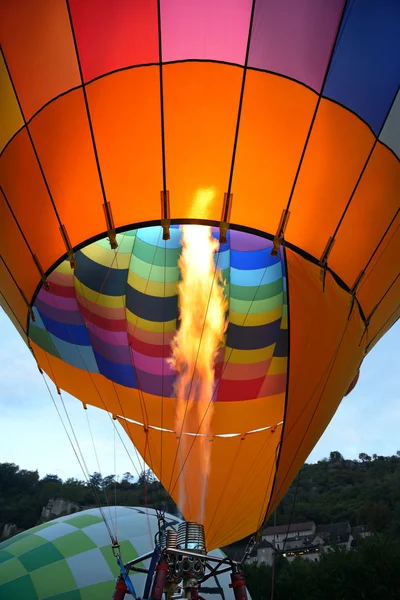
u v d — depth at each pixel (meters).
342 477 98.56
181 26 6.37
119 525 16.78
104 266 9.81
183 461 10.54
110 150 6.60
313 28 6.39
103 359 10.61
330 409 7.01
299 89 6.43
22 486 86.12
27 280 7.29
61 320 10.12
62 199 6.80
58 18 6.53
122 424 10.99
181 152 6.52
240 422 10.71
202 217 6.56
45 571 14.95
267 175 6.54
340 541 68.19
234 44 6.37
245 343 10.34
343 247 6.77
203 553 5.80
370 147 6.62
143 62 6.44
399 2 6.43
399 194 6.78
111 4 6.43
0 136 6.91
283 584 41.75
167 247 9.75
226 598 13.25
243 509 10.04
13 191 7.00
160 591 5.42
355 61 6.47
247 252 9.57
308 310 6.85
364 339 7.60
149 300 10.16
